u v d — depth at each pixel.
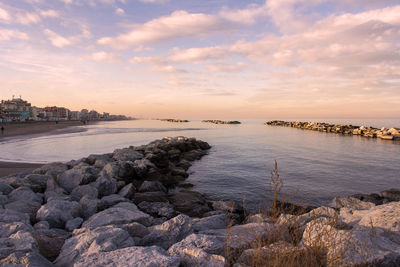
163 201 10.91
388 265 3.41
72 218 7.61
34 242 4.62
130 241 4.94
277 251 3.32
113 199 9.87
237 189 14.05
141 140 41.22
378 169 19.34
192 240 4.43
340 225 4.44
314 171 18.69
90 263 3.68
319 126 73.50
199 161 23.25
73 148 30.03
